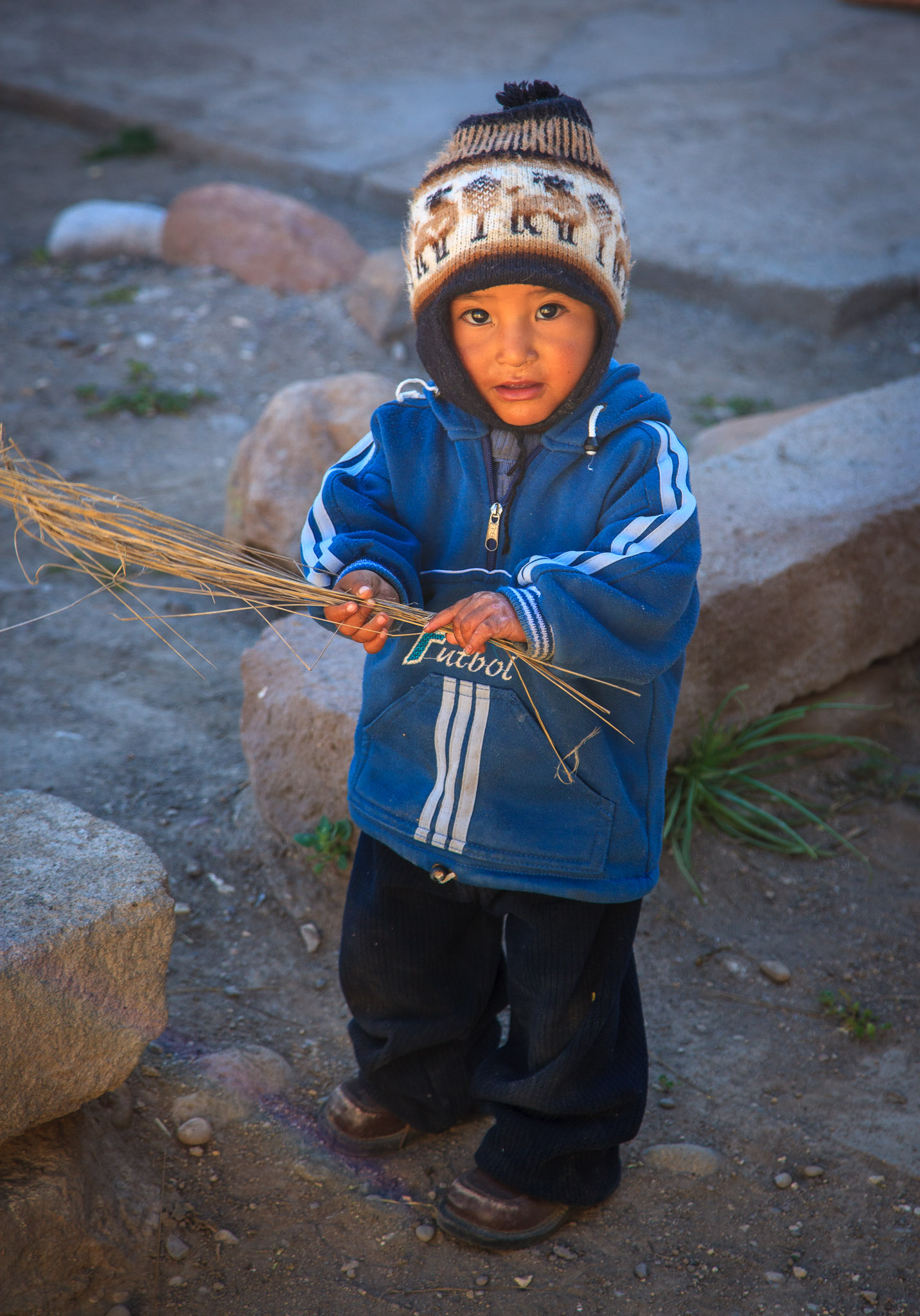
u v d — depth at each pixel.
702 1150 2.44
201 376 6.32
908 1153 2.47
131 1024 2.08
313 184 9.08
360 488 2.04
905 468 4.06
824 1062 2.70
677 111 10.39
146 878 2.11
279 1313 2.11
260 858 3.19
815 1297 2.16
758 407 6.22
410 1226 2.28
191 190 8.57
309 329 6.86
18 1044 1.94
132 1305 2.09
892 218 8.31
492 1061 2.23
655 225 8.14
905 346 7.10
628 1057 2.22
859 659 3.83
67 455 5.45
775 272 7.38
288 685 3.13
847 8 13.47
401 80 11.23
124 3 13.69
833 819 3.48
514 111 1.88
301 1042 2.68
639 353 6.89
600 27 12.88
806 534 3.66
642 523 1.84
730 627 3.39
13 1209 1.98
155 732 3.75
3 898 2.03
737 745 3.47
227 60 11.80
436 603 2.05
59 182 9.25
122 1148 2.31
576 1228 2.30
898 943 3.05
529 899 2.08
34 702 3.87
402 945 2.21
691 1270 2.22
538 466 1.97
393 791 2.11
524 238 1.81
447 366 1.93
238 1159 2.38
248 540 4.44
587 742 1.97
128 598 4.53
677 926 3.06
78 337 6.62
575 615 1.76
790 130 9.98
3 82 10.82
